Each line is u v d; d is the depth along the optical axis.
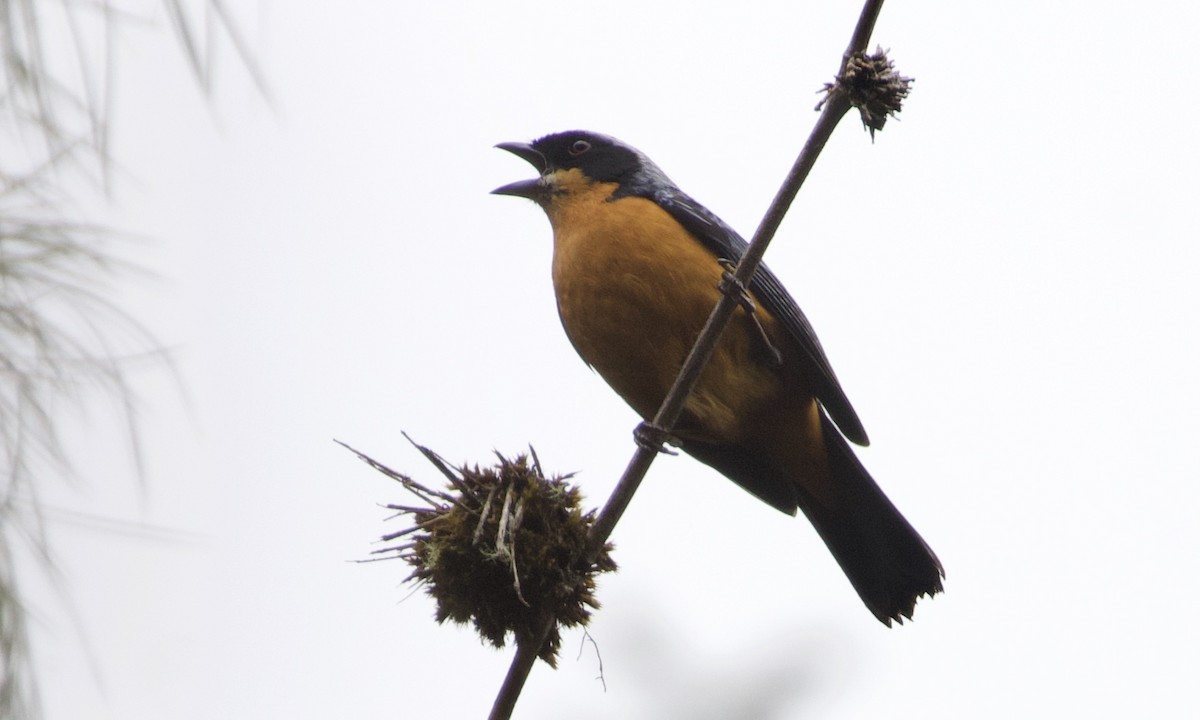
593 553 6.17
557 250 10.05
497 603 6.07
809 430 9.68
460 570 6.07
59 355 4.82
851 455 9.80
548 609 6.08
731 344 9.31
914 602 9.77
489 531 6.08
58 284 4.87
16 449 4.64
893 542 9.85
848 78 6.16
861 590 9.89
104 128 3.53
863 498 9.89
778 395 9.51
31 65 3.60
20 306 4.80
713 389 9.48
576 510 6.24
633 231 9.41
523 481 6.21
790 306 9.37
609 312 9.48
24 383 4.73
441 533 6.14
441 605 6.12
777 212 6.56
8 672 4.39
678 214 9.61
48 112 3.69
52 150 3.86
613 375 9.83
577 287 9.63
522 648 6.08
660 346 9.44
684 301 9.27
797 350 9.37
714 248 9.53
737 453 10.16
